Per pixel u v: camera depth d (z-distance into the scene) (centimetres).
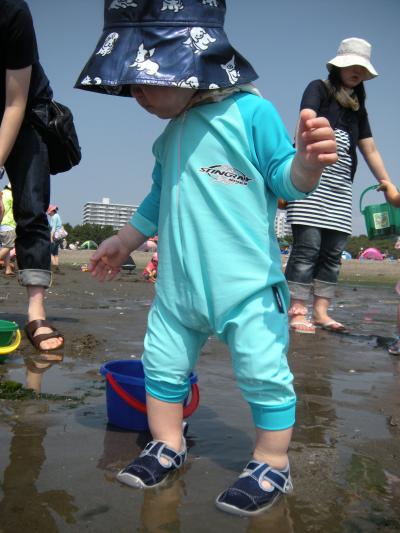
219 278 184
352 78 453
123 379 217
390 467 191
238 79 195
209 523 153
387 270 1623
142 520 153
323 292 496
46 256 368
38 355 333
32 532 144
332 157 171
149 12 193
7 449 194
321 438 215
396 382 304
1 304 567
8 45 318
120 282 1036
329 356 366
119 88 217
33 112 362
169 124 209
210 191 190
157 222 227
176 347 190
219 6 198
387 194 432
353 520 157
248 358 179
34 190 364
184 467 188
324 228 462
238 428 223
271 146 192
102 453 195
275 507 163
